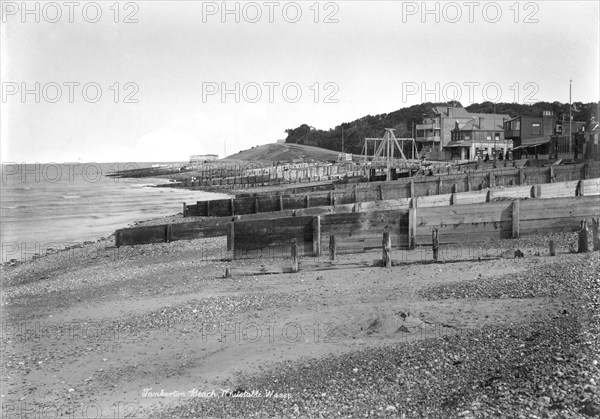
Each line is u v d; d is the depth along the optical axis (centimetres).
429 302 1203
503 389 730
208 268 1862
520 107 10750
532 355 820
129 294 1642
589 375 722
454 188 3191
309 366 934
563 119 7512
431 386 789
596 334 857
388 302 1237
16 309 1553
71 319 1398
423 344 957
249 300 1379
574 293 1108
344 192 3403
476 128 9025
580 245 1491
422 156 9619
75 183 11844
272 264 1769
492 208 1748
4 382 983
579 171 3083
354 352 971
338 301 1293
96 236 3712
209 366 998
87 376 1002
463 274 1408
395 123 13550
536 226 1748
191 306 1379
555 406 665
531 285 1212
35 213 5353
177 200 7006
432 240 1666
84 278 2017
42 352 1141
